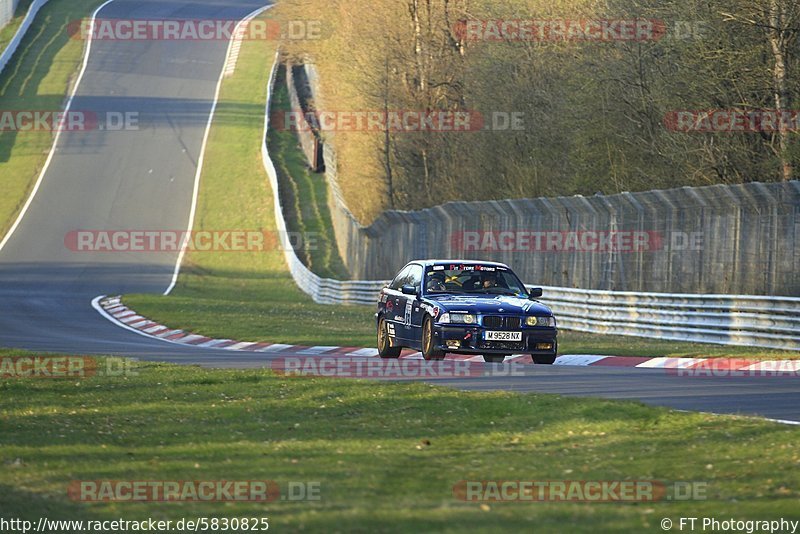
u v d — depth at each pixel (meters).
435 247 123.56
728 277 78.31
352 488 27.38
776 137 96.31
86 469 30.88
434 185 170.38
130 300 134.00
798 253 72.06
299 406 44.53
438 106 178.38
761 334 74.00
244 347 90.62
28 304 133.50
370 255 151.38
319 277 154.12
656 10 110.31
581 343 81.75
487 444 35.19
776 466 29.27
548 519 23.36
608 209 93.06
